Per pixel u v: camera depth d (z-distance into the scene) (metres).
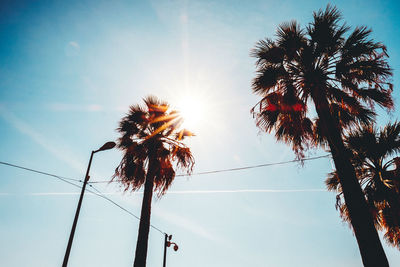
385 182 8.58
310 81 6.71
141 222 7.83
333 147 5.64
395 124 8.79
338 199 8.16
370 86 6.50
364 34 6.47
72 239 6.50
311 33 6.85
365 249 4.39
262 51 7.49
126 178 8.84
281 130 7.22
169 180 9.45
